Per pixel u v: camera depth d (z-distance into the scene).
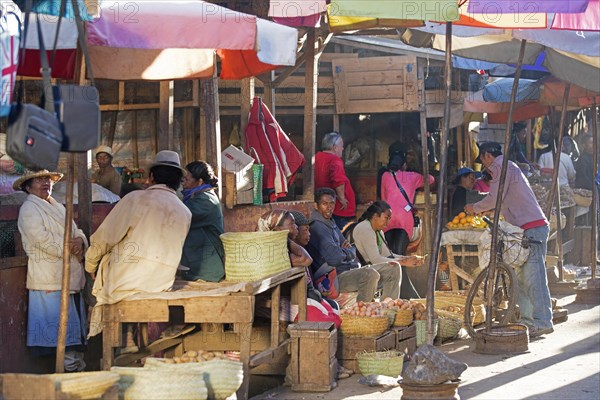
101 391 7.34
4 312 9.85
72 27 8.33
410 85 18.34
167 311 9.63
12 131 6.70
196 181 11.17
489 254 14.23
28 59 10.27
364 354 10.99
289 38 10.15
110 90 17.42
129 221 9.75
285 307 11.37
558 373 11.31
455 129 20.75
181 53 11.40
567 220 23.39
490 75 19.86
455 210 18.53
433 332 10.05
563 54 16.06
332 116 19.73
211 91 12.41
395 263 13.70
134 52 11.15
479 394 10.14
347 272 13.01
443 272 17.09
